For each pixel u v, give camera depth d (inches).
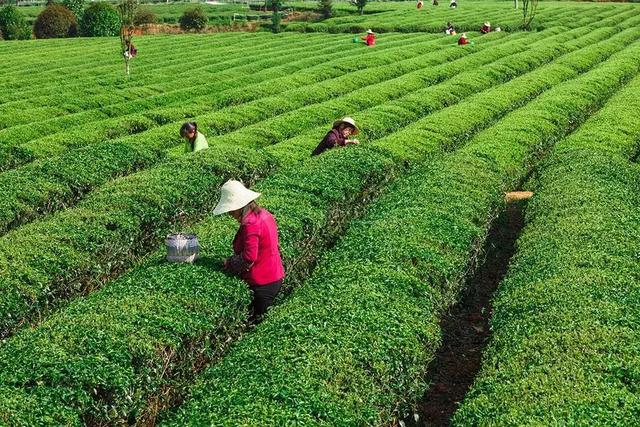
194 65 1996.8
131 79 1752.0
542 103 1173.7
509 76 1640.0
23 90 1647.4
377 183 781.9
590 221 591.8
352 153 805.9
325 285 486.3
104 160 879.1
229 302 463.5
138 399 380.2
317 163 764.6
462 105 1200.2
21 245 569.9
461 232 593.9
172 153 949.2
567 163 797.2
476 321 562.6
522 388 361.4
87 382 362.6
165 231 693.9
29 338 401.1
